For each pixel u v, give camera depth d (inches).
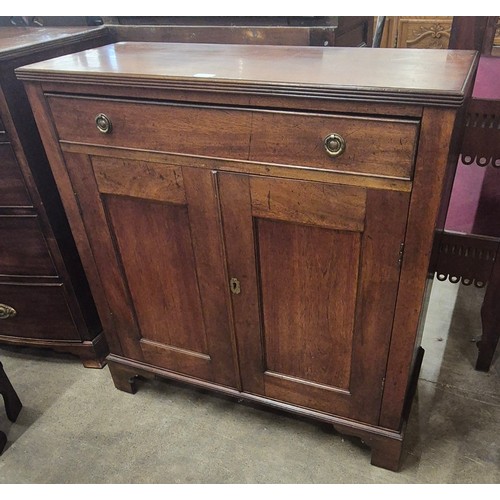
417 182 30.2
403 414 44.6
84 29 52.8
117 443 50.1
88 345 57.7
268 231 37.1
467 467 45.7
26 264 52.2
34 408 54.6
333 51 39.7
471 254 49.4
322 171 32.3
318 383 44.5
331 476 45.7
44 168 47.2
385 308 36.6
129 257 45.1
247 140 33.2
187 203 38.3
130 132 36.5
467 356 58.4
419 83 28.5
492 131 43.7
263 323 42.9
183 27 52.1
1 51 40.9
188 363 50.1
